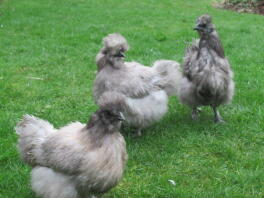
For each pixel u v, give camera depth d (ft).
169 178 4.43
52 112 5.90
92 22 10.89
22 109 5.98
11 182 4.27
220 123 5.62
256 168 4.56
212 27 5.36
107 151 3.53
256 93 6.50
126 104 4.90
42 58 8.08
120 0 14.06
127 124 5.17
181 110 6.10
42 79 7.13
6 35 9.54
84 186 3.59
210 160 4.78
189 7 13.74
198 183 4.36
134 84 4.97
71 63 7.91
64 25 10.44
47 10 11.97
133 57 8.21
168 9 13.10
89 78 7.23
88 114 5.90
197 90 5.44
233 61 8.03
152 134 5.37
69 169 3.54
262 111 5.87
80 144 3.57
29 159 3.84
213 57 5.33
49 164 3.66
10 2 12.76
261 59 8.19
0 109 5.95
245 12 13.69
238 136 5.30
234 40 9.56
